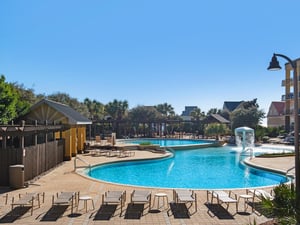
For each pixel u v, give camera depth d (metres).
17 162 14.38
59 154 21.59
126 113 75.19
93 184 14.66
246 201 11.27
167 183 18.56
